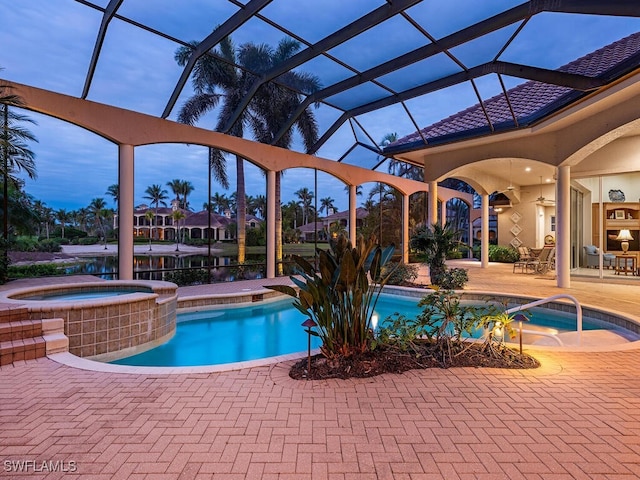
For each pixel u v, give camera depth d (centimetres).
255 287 875
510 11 548
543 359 368
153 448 208
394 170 1538
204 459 198
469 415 249
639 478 184
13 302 432
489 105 838
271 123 1352
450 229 894
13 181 687
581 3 471
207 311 746
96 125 704
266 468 190
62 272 875
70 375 320
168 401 269
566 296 472
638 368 343
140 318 500
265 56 756
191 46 710
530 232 1509
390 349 376
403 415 249
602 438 221
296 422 238
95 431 226
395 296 886
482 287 860
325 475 185
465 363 352
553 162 839
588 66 641
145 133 773
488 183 1309
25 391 286
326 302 343
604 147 912
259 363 353
